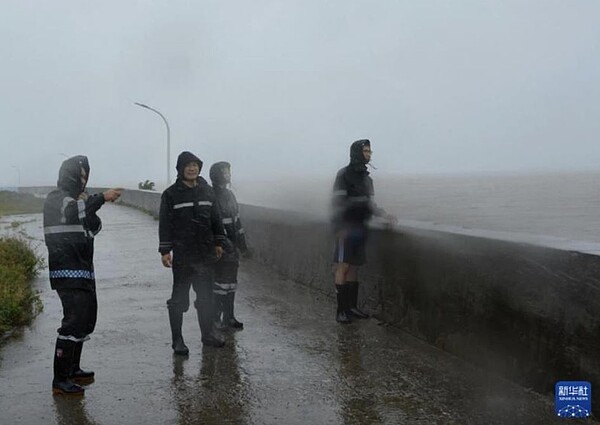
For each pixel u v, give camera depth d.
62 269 4.66
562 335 4.21
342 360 5.36
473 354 5.15
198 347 5.84
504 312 4.77
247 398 4.52
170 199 5.68
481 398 4.41
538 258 4.41
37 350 5.77
